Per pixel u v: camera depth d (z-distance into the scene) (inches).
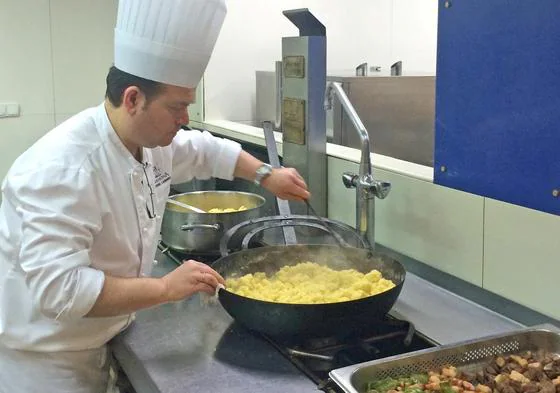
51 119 135.1
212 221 70.1
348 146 90.9
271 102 107.5
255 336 53.5
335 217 75.5
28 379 54.7
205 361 49.3
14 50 129.0
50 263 45.1
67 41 133.6
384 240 68.1
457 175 52.9
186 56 47.6
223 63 113.0
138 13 46.6
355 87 91.8
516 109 46.3
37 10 129.6
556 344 47.5
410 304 58.8
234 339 53.1
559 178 43.6
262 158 95.0
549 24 42.7
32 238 45.8
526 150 45.9
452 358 45.9
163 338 53.5
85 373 55.6
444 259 59.7
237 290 54.6
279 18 115.5
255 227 72.9
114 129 50.9
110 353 57.3
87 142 49.8
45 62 132.3
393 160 70.5
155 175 59.0
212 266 56.1
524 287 51.3
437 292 61.6
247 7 112.7
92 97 138.3
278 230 76.9
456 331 52.9
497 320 55.1
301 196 65.2
